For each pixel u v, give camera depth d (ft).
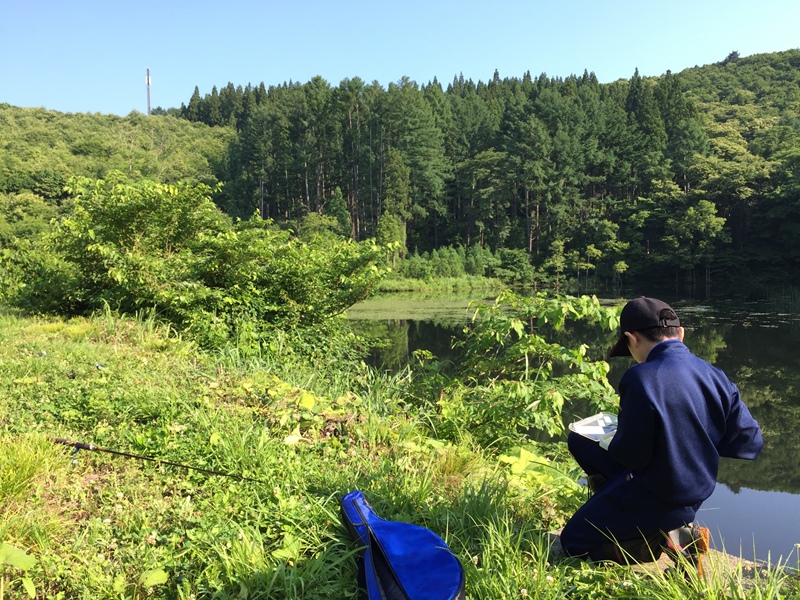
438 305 98.94
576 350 16.81
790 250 170.09
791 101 351.87
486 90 350.84
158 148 249.75
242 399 15.31
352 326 64.59
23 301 29.68
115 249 26.50
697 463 7.38
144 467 11.02
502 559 8.39
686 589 7.57
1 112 318.86
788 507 19.81
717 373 7.68
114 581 7.64
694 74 456.45
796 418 31.09
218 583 7.82
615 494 8.04
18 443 10.55
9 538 8.22
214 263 26.35
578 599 7.77
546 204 217.36
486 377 19.79
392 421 15.89
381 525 8.70
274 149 233.96
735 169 182.39
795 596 7.93
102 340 21.76
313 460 11.95
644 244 197.98
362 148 226.99
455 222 239.09
